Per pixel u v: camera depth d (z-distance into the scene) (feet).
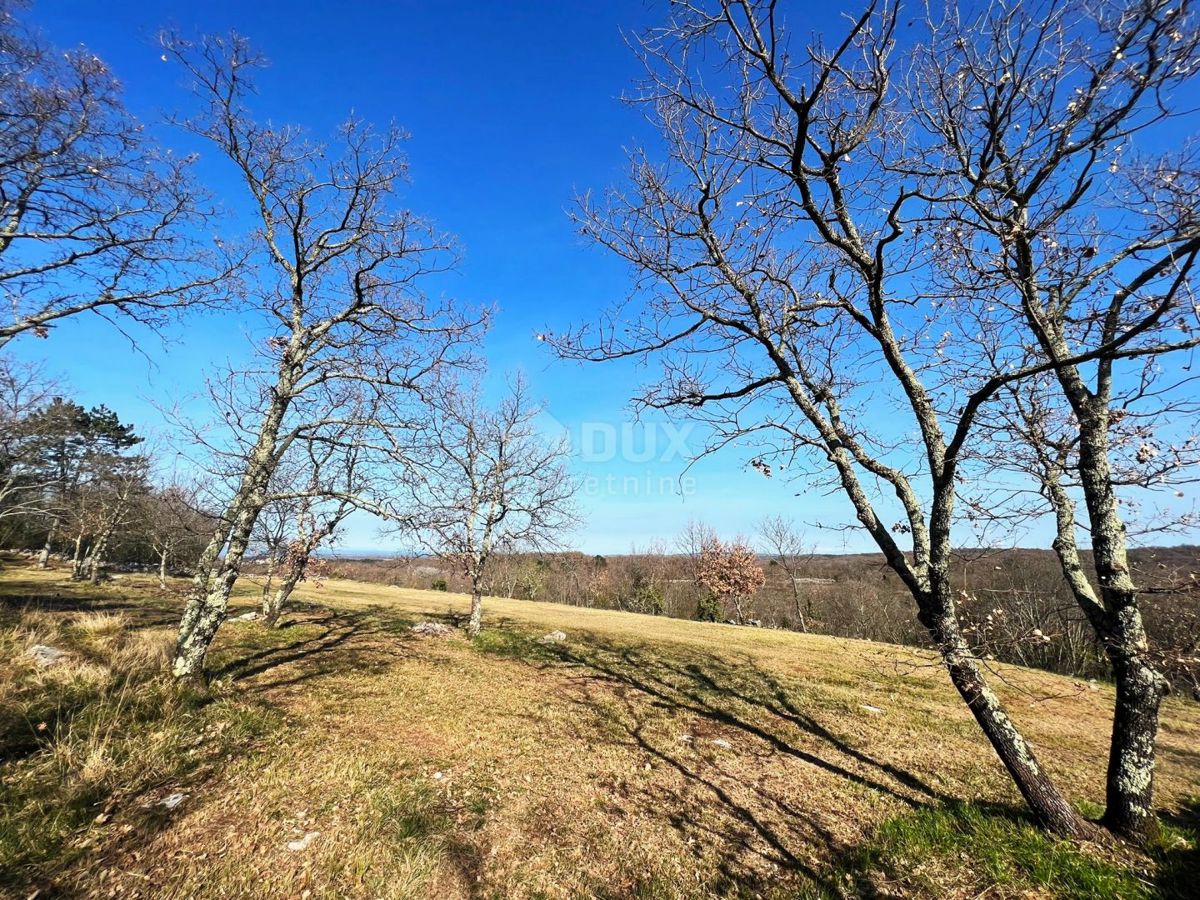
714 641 58.95
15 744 17.65
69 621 38.06
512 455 51.06
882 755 24.85
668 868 15.34
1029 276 16.03
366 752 21.27
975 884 13.70
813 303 19.01
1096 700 38.60
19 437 58.13
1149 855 14.32
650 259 21.57
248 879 13.30
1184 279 10.66
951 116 15.64
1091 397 16.61
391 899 13.02
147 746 18.85
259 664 33.50
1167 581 14.08
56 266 30.78
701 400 21.77
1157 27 11.26
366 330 35.06
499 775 20.58
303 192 30.76
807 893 14.03
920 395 17.24
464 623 59.88
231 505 29.25
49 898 12.05
